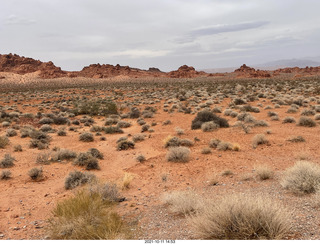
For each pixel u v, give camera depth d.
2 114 28.36
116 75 188.12
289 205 5.44
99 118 30.45
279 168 9.16
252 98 36.00
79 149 14.96
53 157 12.77
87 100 50.03
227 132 16.75
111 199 6.86
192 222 4.90
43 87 106.12
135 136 16.84
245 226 4.23
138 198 7.28
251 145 13.15
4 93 73.69
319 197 5.39
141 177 9.59
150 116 27.38
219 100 37.25
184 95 48.97
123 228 5.17
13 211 6.63
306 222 4.54
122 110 35.75
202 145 14.15
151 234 4.87
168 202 6.50
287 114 23.09
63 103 44.59
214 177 8.38
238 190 7.01
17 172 10.65
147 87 86.56
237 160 10.72
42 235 5.16
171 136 15.80
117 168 11.12
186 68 195.00
